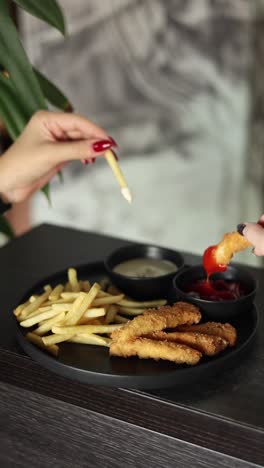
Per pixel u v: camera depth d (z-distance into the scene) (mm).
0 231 1081
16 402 777
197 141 1684
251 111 1611
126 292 854
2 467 817
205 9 1540
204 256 810
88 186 1830
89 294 786
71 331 760
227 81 1595
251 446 684
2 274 961
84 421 741
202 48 1578
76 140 937
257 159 1666
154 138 1715
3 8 932
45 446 776
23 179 934
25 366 772
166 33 1593
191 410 704
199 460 700
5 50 940
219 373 751
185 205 1769
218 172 1703
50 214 1907
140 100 1683
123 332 750
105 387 735
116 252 912
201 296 832
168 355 731
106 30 1635
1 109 971
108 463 743
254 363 768
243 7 1508
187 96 1639
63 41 1681
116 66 1666
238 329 799
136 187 1788
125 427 722
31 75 952
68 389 750
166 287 855
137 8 1591
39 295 858
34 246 1046
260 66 1562
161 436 708
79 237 1076
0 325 834
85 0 1618
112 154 845
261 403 712
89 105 1738
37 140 913
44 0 929
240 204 1726
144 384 719
